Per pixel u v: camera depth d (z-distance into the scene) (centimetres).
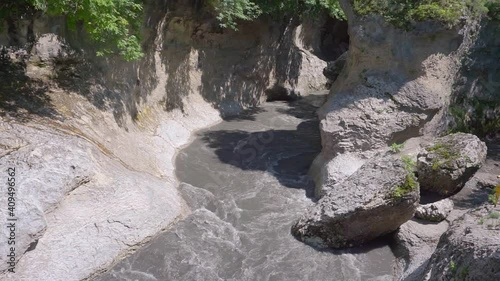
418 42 1213
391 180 953
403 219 966
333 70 1995
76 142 970
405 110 1212
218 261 915
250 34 1897
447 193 1110
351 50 1329
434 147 1134
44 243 809
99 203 917
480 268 623
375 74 1241
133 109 1341
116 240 893
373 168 1015
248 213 1087
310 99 2133
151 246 933
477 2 1269
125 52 1148
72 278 802
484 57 1385
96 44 1224
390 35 1218
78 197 898
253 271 892
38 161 860
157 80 1497
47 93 1091
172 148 1395
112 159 1056
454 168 1075
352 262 934
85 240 855
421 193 1124
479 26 1328
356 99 1230
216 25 1683
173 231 986
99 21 1054
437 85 1232
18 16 1059
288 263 920
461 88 1357
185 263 898
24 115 991
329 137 1220
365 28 1237
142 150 1234
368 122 1200
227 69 1850
